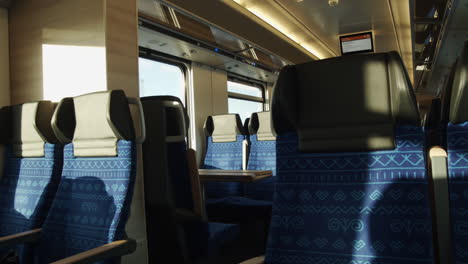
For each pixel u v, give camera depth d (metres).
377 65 1.11
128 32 2.19
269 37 4.89
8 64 2.71
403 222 1.04
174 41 4.24
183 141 1.96
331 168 1.17
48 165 1.91
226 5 3.77
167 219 1.96
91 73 2.08
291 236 1.17
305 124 1.21
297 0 4.52
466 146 1.01
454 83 1.01
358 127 1.13
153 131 1.96
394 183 1.07
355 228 1.09
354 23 5.40
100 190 1.53
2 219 2.04
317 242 1.13
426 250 0.99
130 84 2.17
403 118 1.08
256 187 3.69
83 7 2.15
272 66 6.27
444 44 5.46
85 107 1.62
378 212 1.07
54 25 2.35
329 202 1.15
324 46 6.72
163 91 4.91
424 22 4.91
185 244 1.96
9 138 2.17
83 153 1.64
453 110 1.02
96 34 2.06
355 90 1.14
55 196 1.72
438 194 1.23
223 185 3.89
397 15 5.19
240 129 4.30
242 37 4.56
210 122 4.61
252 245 3.03
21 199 1.97
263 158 3.83
